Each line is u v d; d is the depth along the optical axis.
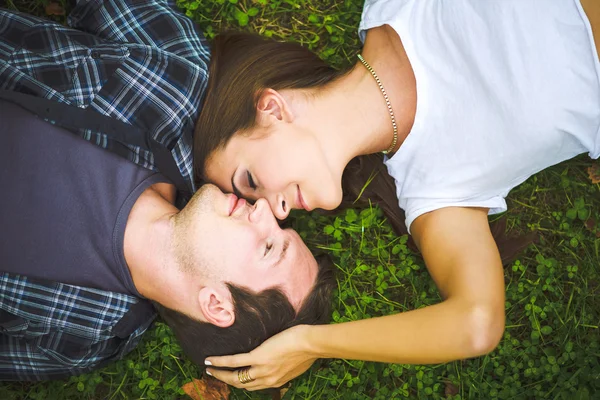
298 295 2.21
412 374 2.72
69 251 2.25
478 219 2.32
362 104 2.28
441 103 2.24
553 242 2.80
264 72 2.28
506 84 2.15
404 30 2.26
